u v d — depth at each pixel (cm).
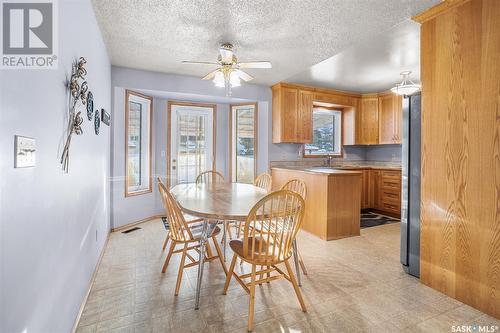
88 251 211
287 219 197
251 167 495
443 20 210
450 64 206
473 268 193
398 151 536
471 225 194
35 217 108
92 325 172
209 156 495
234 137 504
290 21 246
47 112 122
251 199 236
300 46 303
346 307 194
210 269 256
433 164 220
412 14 233
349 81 449
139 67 376
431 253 222
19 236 95
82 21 188
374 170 502
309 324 174
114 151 370
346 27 258
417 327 173
